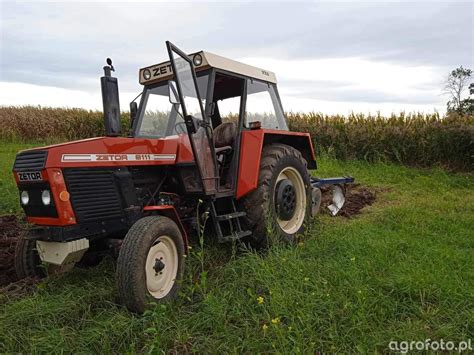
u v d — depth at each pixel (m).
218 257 3.75
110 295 2.94
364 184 7.99
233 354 2.25
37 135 15.89
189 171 3.61
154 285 2.86
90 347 2.38
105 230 3.08
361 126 10.84
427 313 2.56
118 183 3.15
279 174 4.16
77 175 2.92
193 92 3.67
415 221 4.74
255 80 4.47
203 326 2.54
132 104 4.27
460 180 8.11
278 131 4.32
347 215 5.55
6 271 3.65
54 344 2.35
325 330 2.39
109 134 3.16
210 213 3.62
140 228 2.80
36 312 2.66
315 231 4.61
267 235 3.85
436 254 3.53
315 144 11.27
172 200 3.69
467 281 2.96
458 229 4.39
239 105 4.18
